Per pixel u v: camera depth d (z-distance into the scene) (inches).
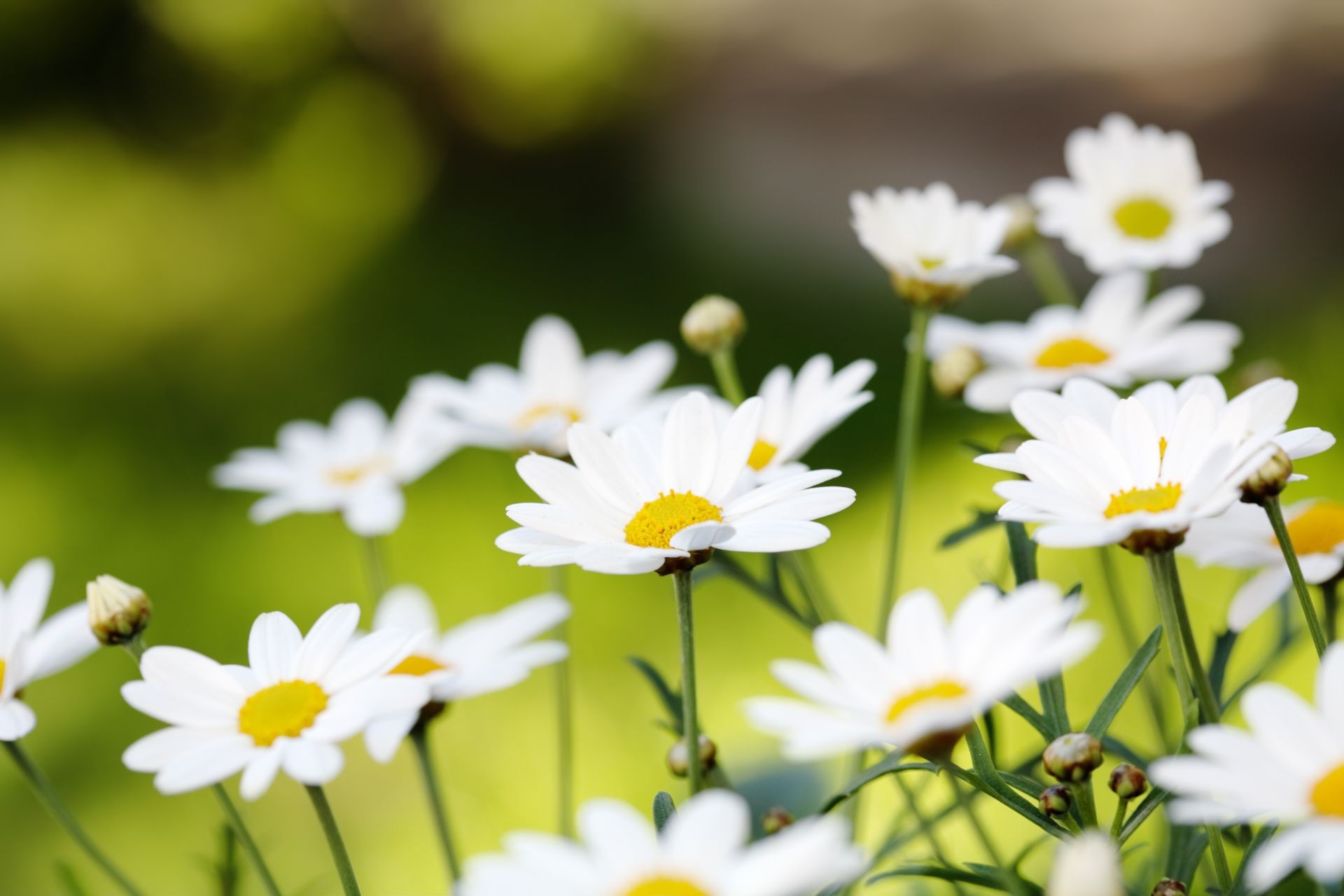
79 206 83.3
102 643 21.6
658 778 31.9
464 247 77.2
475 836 31.2
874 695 19.1
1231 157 72.9
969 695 18.9
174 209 83.9
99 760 37.8
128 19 91.8
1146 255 25.4
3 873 34.1
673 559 20.4
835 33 98.2
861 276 67.5
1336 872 18.1
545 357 26.3
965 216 24.4
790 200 80.2
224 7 94.0
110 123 91.4
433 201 86.4
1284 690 18.8
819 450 47.9
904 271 24.0
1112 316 25.4
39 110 91.7
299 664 20.5
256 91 93.8
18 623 21.9
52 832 35.2
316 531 45.4
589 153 91.1
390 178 89.1
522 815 31.4
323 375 60.6
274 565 44.3
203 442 54.9
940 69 91.7
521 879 18.3
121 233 80.1
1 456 55.2
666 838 18.6
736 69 96.8
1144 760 21.1
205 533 47.1
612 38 97.0
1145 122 78.8
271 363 62.3
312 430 27.8
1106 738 21.1
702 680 35.8
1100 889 18.1
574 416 25.7
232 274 75.2
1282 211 66.8
